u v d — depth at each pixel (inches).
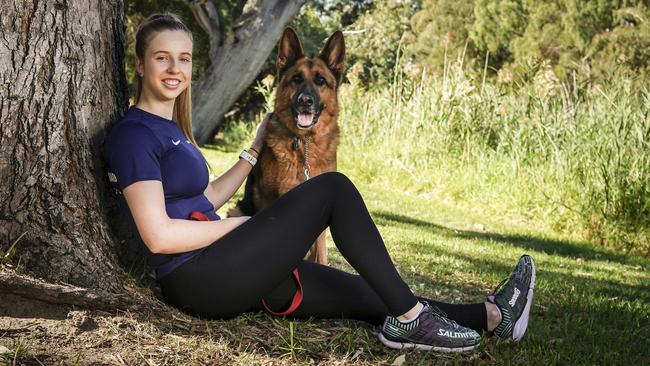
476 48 1001.5
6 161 86.0
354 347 95.3
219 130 740.0
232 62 523.2
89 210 92.4
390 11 1063.6
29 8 86.7
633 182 271.3
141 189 85.8
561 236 287.9
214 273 89.6
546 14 920.3
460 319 102.8
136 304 90.0
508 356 95.3
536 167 327.0
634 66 746.8
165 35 93.8
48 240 87.6
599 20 867.4
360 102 455.2
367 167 420.8
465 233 267.7
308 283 99.3
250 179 162.1
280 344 91.8
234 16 725.9
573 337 112.3
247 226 91.4
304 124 153.9
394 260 180.9
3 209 85.9
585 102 341.1
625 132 279.7
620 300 153.6
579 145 299.4
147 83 95.0
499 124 375.9
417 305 94.1
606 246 275.7
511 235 276.7
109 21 100.0
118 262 98.0
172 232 86.2
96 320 84.7
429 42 1045.8
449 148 390.0
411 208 325.7
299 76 163.3
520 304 104.3
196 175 93.5
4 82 85.7
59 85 89.3
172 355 81.7
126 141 87.9
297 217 91.4
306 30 854.5
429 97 404.2
